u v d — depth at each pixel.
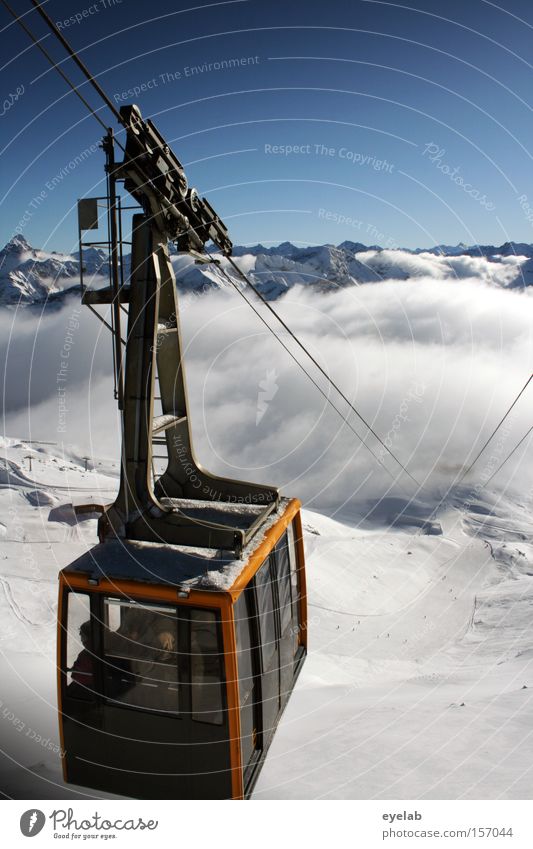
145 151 5.36
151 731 4.99
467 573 99.38
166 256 6.41
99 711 5.11
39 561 49.22
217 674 4.74
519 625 66.00
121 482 5.84
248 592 5.37
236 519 6.70
